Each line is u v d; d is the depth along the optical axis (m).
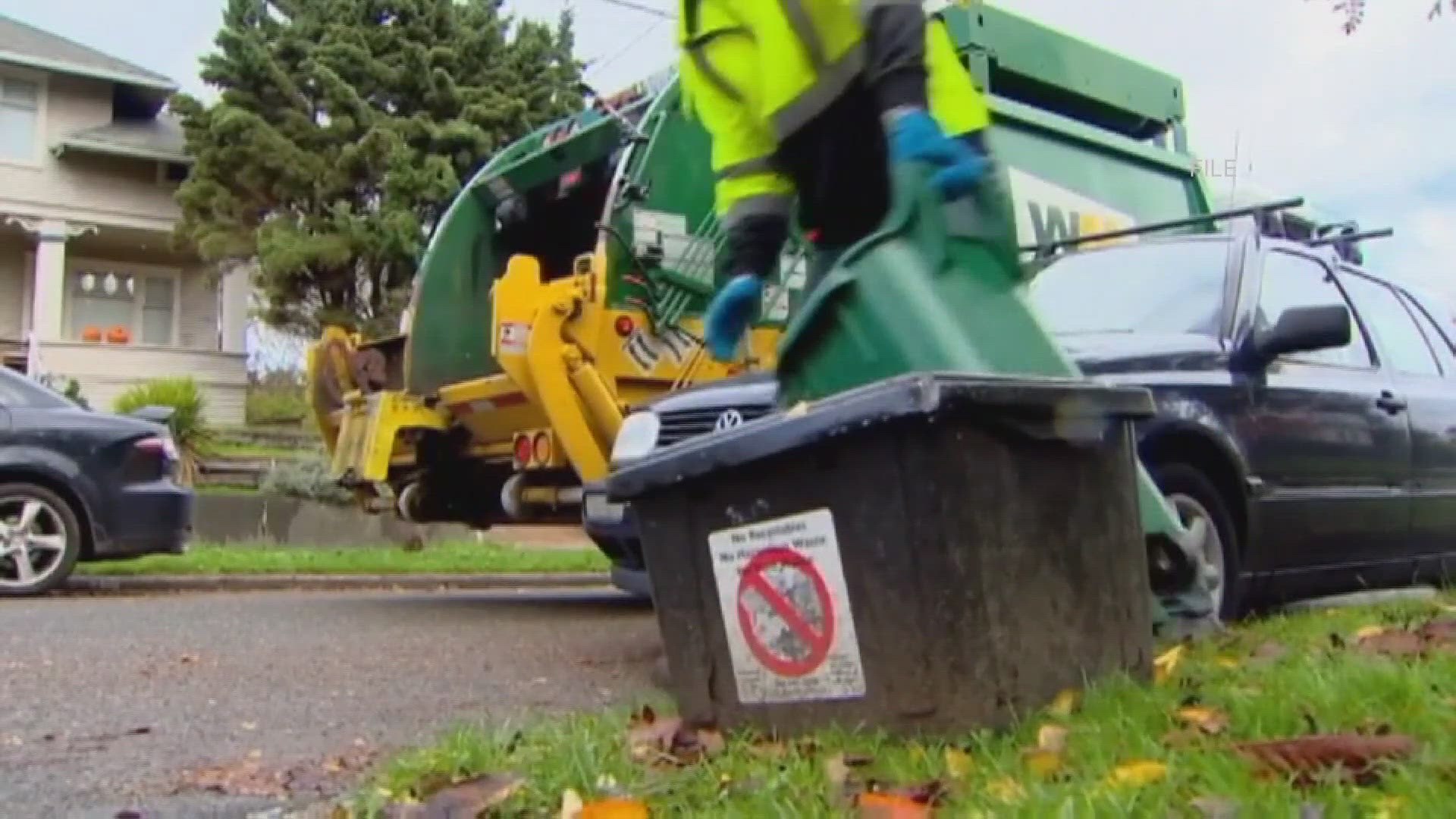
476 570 10.16
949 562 2.59
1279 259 5.61
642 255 7.36
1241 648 3.63
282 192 19.17
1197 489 4.76
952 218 3.00
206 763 3.49
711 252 7.58
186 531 8.52
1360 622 4.36
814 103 2.92
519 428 7.83
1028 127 8.20
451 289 8.53
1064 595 2.79
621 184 7.33
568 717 3.66
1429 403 6.09
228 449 17.80
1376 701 2.63
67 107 21.47
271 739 3.79
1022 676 2.68
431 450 8.34
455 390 7.94
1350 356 5.80
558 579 10.29
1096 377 4.52
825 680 2.75
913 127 2.92
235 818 2.94
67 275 22.19
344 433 8.47
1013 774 2.35
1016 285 3.08
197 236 19.62
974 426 2.63
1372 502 5.58
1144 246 5.68
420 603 7.89
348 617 6.91
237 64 19.06
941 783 2.33
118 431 8.32
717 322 3.14
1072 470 2.83
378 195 19.48
